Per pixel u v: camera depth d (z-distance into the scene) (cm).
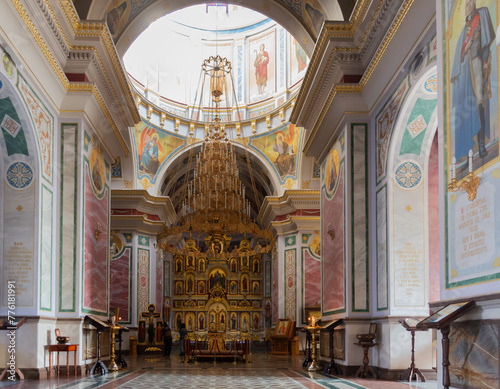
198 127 2697
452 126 649
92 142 1339
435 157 1141
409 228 1116
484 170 566
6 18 877
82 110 1232
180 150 2659
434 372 1073
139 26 1505
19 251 1076
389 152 1119
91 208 1326
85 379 1098
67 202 1213
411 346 1082
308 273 2364
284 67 2562
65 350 1112
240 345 1800
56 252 1197
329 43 1219
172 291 3547
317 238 2392
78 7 1225
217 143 1814
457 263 625
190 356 1775
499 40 541
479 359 564
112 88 1377
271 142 2612
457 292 624
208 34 2780
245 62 2739
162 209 2498
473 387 576
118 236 2380
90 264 1305
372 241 1217
